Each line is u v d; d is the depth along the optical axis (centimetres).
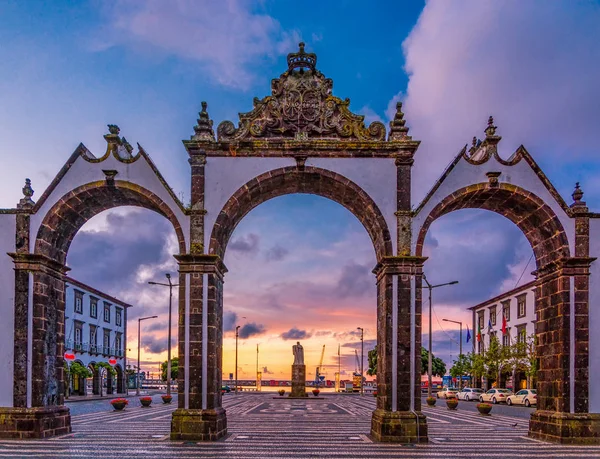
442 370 8425
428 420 2569
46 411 1847
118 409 3108
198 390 1789
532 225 2006
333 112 1931
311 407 3388
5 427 1800
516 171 1914
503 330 5575
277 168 1905
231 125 1919
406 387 1791
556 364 1856
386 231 1877
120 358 6538
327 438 1823
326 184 1969
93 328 5797
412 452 1568
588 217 1900
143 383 9356
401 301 1828
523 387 5369
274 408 3250
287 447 1628
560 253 1886
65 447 1617
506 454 1552
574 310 1841
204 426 1756
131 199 1983
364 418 2545
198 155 1908
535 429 1906
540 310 1995
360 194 1897
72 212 1980
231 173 1906
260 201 2064
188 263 1842
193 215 1875
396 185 1905
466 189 1900
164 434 1905
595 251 1889
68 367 4753
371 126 1920
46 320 1903
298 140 1903
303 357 4912
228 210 1886
